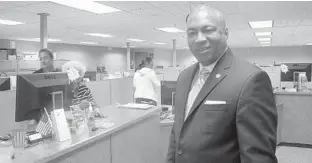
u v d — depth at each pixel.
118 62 14.94
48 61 2.83
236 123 0.79
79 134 1.42
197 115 0.86
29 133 1.34
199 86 0.93
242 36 8.66
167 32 7.48
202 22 0.84
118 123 1.65
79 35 8.18
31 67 5.02
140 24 5.92
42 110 1.40
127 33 7.71
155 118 2.17
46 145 1.24
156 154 2.20
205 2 3.78
